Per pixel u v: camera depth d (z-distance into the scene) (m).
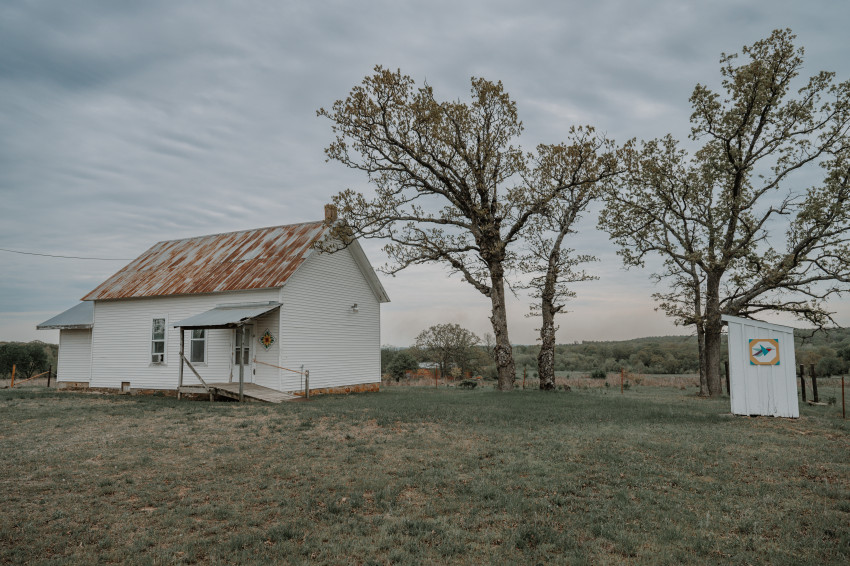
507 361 24.45
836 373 41.44
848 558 5.29
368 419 13.75
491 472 8.32
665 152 27.06
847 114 22.94
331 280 24.00
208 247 26.45
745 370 14.42
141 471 8.65
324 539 5.80
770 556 5.35
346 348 24.73
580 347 75.75
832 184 23.00
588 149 23.47
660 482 7.84
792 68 23.62
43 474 8.45
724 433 11.51
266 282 20.73
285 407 16.67
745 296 24.80
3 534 5.89
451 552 5.41
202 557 5.41
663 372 55.75
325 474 8.34
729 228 25.30
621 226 27.81
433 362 51.28
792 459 9.08
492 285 24.75
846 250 22.73
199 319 20.31
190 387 20.06
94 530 6.09
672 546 5.59
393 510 6.67
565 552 5.40
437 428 12.32
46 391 24.19
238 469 8.73
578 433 11.44
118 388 24.09
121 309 24.50
